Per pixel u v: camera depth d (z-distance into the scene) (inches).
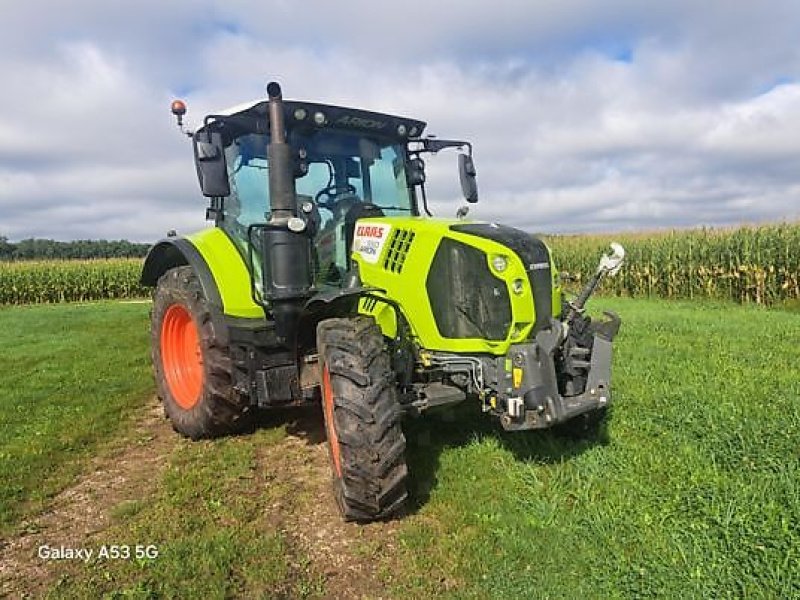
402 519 138.5
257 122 180.5
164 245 222.8
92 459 187.6
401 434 133.6
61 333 457.1
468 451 168.7
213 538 133.3
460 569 117.3
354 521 138.2
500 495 144.6
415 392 150.9
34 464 179.5
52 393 263.4
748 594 102.0
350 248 187.0
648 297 613.3
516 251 145.3
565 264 697.6
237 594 115.2
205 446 194.1
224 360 190.5
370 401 131.5
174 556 126.6
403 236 161.0
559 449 165.3
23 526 144.3
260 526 140.6
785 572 105.3
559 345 144.1
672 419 178.7
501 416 142.2
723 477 139.6
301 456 183.8
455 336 150.5
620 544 119.6
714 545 115.5
